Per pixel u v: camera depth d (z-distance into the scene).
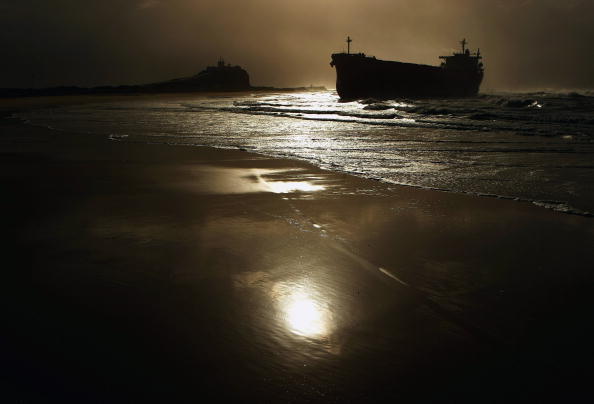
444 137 17.02
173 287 4.23
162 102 62.59
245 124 24.41
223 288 4.21
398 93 70.56
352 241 5.60
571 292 4.12
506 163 11.38
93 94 125.75
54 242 5.52
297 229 6.08
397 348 3.23
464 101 49.09
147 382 2.78
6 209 7.14
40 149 14.91
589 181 9.06
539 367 2.99
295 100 68.94
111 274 4.53
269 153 13.70
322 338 3.36
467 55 83.38
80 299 3.95
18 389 2.68
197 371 2.91
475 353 3.16
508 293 4.13
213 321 3.58
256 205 7.43
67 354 3.07
